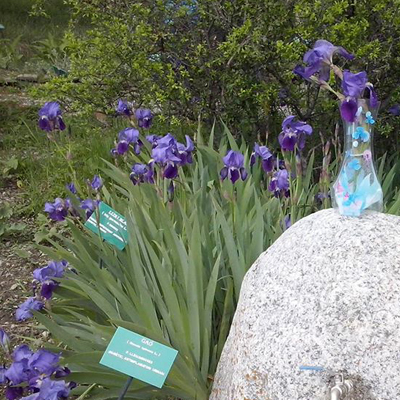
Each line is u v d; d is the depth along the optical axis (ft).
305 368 3.45
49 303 5.60
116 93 8.93
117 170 7.36
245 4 7.81
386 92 8.23
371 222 3.87
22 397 4.54
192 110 8.77
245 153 7.31
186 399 4.56
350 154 4.02
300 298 3.64
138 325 4.46
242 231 5.56
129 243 5.35
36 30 19.34
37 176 10.47
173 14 8.23
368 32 7.80
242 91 8.04
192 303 4.62
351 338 3.43
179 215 6.07
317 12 7.45
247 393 3.66
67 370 4.48
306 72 4.34
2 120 12.84
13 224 9.18
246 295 3.97
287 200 6.07
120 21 8.41
